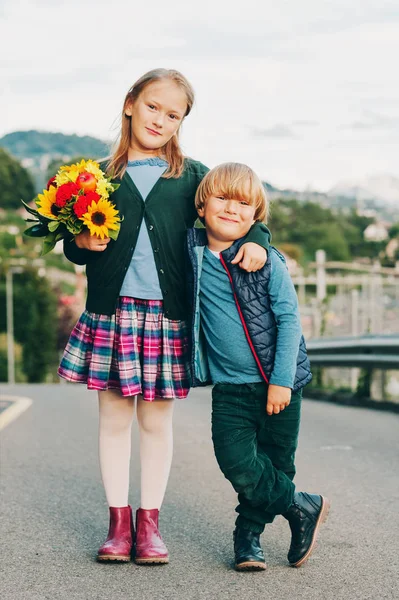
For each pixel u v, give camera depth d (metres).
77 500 5.39
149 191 4.02
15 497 5.47
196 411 11.12
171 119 4.05
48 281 79.19
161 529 4.67
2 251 96.56
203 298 3.83
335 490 5.62
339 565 3.96
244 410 3.79
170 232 4.00
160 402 4.07
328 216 150.62
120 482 4.09
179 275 4.01
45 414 11.06
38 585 3.69
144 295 3.97
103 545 4.04
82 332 4.04
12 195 145.00
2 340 76.12
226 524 4.78
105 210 3.82
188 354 4.04
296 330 3.75
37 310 75.44
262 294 3.77
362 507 5.13
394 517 4.88
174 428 9.05
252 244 3.74
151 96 4.00
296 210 148.25
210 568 3.92
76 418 10.46
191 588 3.63
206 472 6.33
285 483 3.81
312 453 7.12
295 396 3.85
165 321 4.00
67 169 3.93
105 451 4.09
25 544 4.36
